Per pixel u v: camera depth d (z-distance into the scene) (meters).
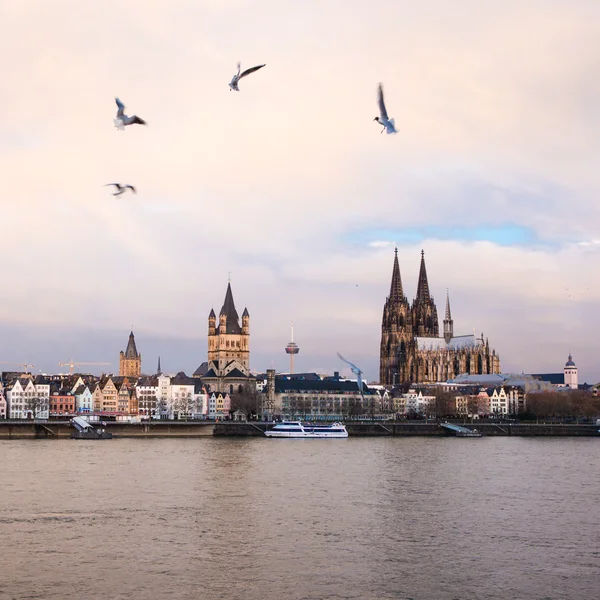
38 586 112.69
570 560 127.06
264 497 176.88
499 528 147.88
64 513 156.25
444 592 112.19
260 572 119.56
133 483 194.00
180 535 139.88
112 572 118.81
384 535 141.50
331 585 114.38
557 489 194.50
